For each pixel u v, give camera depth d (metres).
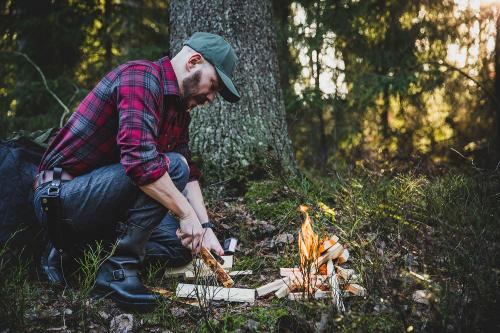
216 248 2.40
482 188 3.00
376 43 6.85
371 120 7.01
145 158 2.04
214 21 3.61
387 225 2.65
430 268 2.21
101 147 2.21
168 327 2.02
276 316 2.02
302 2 6.50
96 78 6.77
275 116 3.77
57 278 2.30
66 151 2.21
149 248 2.42
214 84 2.26
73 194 2.15
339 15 6.46
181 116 2.36
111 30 6.73
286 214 2.96
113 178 2.13
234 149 3.60
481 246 2.22
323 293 2.11
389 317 1.92
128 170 2.04
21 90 6.24
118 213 2.20
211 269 2.29
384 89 6.21
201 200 2.54
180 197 2.12
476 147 6.06
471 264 2.09
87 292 2.06
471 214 2.65
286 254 2.61
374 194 3.10
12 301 2.01
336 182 3.66
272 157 3.42
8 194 2.33
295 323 1.94
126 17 6.71
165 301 2.12
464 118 6.82
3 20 6.50
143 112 2.07
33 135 2.81
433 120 7.07
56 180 2.20
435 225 2.79
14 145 2.46
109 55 6.84
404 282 1.96
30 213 2.38
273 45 3.86
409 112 6.95
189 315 2.05
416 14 6.73
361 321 1.78
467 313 1.86
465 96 6.82
